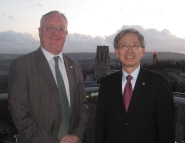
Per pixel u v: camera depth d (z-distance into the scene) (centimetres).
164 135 173
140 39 189
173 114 181
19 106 181
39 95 194
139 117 178
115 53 202
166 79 184
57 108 197
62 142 194
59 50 213
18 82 185
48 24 206
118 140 186
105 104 204
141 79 187
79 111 228
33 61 200
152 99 179
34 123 187
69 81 217
